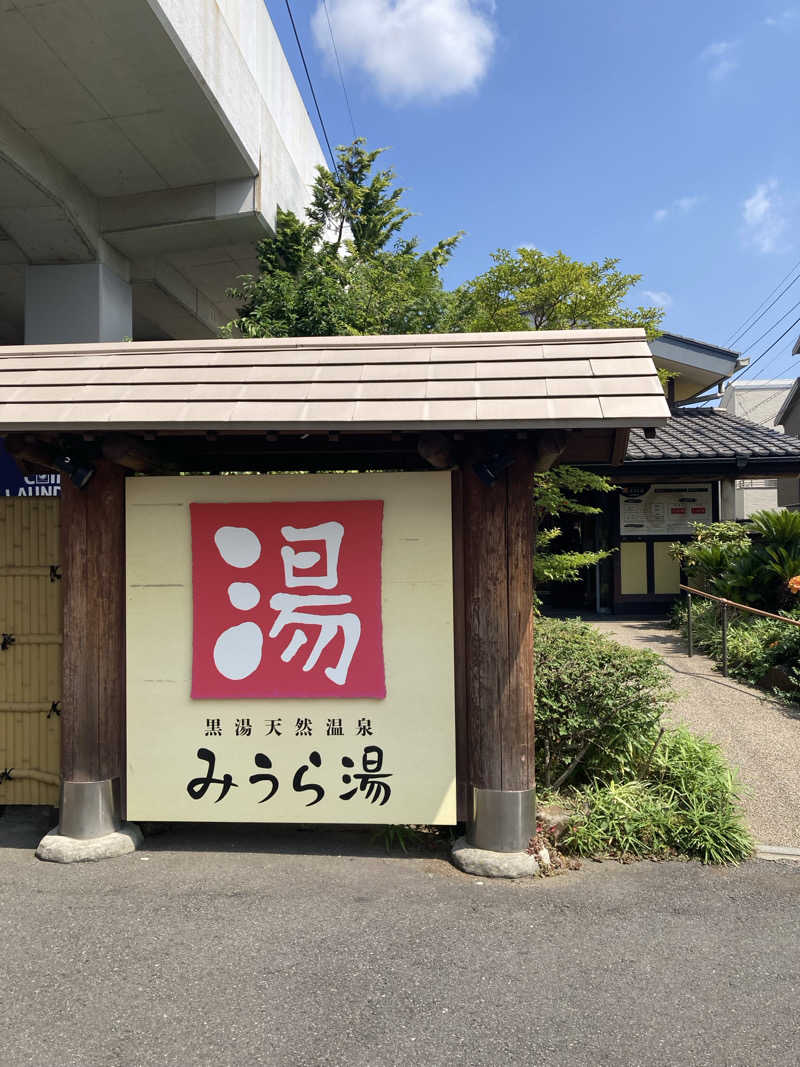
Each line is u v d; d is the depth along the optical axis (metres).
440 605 4.03
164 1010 2.73
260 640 4.09
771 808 4.76
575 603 13.59
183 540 4.16
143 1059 2.47
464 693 4.09
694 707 6.68
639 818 4.17
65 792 4.11
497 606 3.94
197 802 4.10
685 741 4.89
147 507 4.18
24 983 2.89
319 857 4.07
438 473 4.06
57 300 10.02
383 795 4.02
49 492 8.84
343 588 4.07
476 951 3.12
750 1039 2.59
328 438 4.23
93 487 4.16
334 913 3.43
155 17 6.89
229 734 4.09
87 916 3.40
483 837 3.94
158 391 3.73
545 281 8.38
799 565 8.70
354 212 11.47
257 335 8.39
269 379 3.80
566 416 3.39
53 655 4.64
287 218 9.77
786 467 11.43
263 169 9.78
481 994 2.83
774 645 7.53
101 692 4.13
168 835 4.39
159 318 13.01
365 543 4.06
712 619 9.48
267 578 4.11
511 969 3.00
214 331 13.83
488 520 3.96
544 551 9.81
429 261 11.15
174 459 4.80
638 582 12.28
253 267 11.49
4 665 4.67
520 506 3.96
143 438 4.20
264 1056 2.49
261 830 4.47
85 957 3.07
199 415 3.54
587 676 4.49
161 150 8.94
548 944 3.18
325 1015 2.70
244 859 4.04
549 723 4.53
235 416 3.52
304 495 4.11
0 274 11.13
